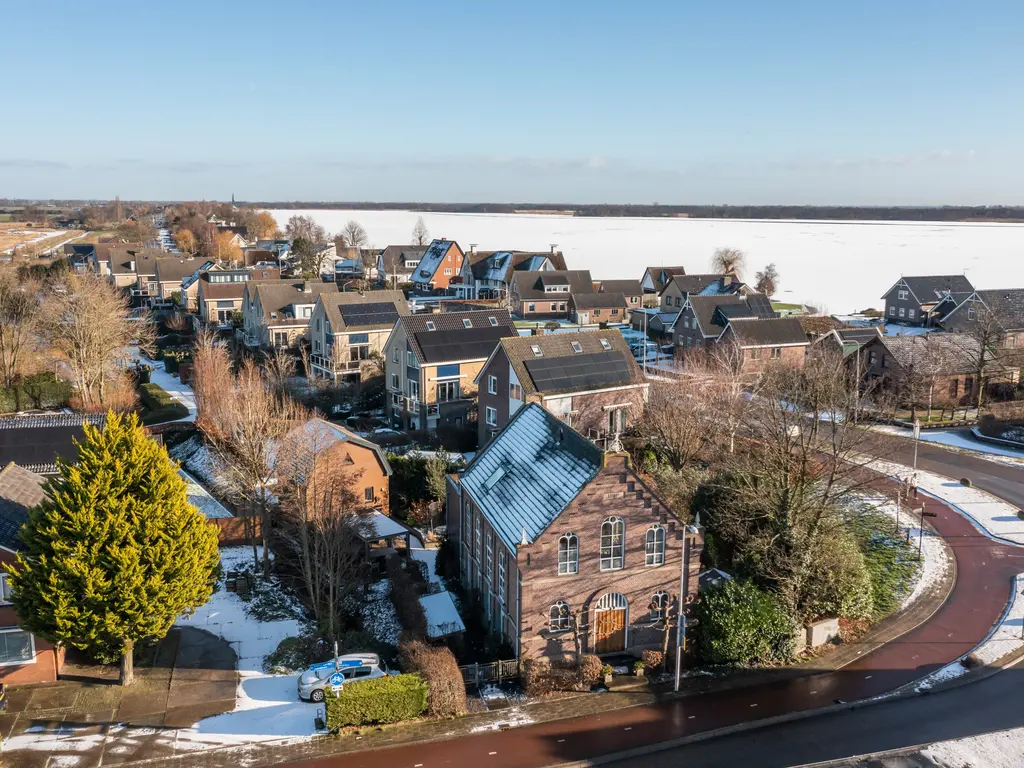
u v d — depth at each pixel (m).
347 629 41.75
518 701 35.09
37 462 53.44
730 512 46.75
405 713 33.34
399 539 51.19
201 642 40.03
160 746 31.42
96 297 86.19
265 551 48.03
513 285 145.00
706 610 38.56
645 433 62.47
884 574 48.12
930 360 83.94
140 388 93.88
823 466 48.50
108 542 33.09
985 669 37.97
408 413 81.38
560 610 36.75
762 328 94.00
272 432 56.69
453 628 40.06
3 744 31.09
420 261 182.38
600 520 36.38
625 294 150.50
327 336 95.44
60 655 36.44
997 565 49.31
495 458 45.66
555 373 67.31
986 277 184.38
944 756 31.39
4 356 86.25
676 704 35.03
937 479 64.50
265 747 31.62
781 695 35.88
